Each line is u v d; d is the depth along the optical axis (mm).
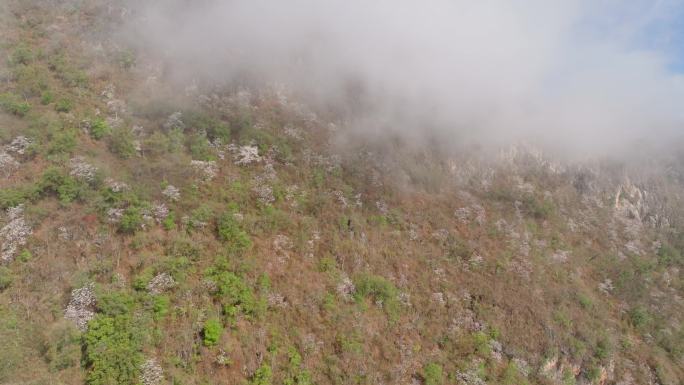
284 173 44344
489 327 38125
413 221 45750
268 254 36688
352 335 33406
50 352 25312
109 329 26828
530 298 41219
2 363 23984
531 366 36812
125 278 30844
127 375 25484
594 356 39469
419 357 34344
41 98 41312
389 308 36656
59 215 32469
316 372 30953
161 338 28344
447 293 39688
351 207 43906
